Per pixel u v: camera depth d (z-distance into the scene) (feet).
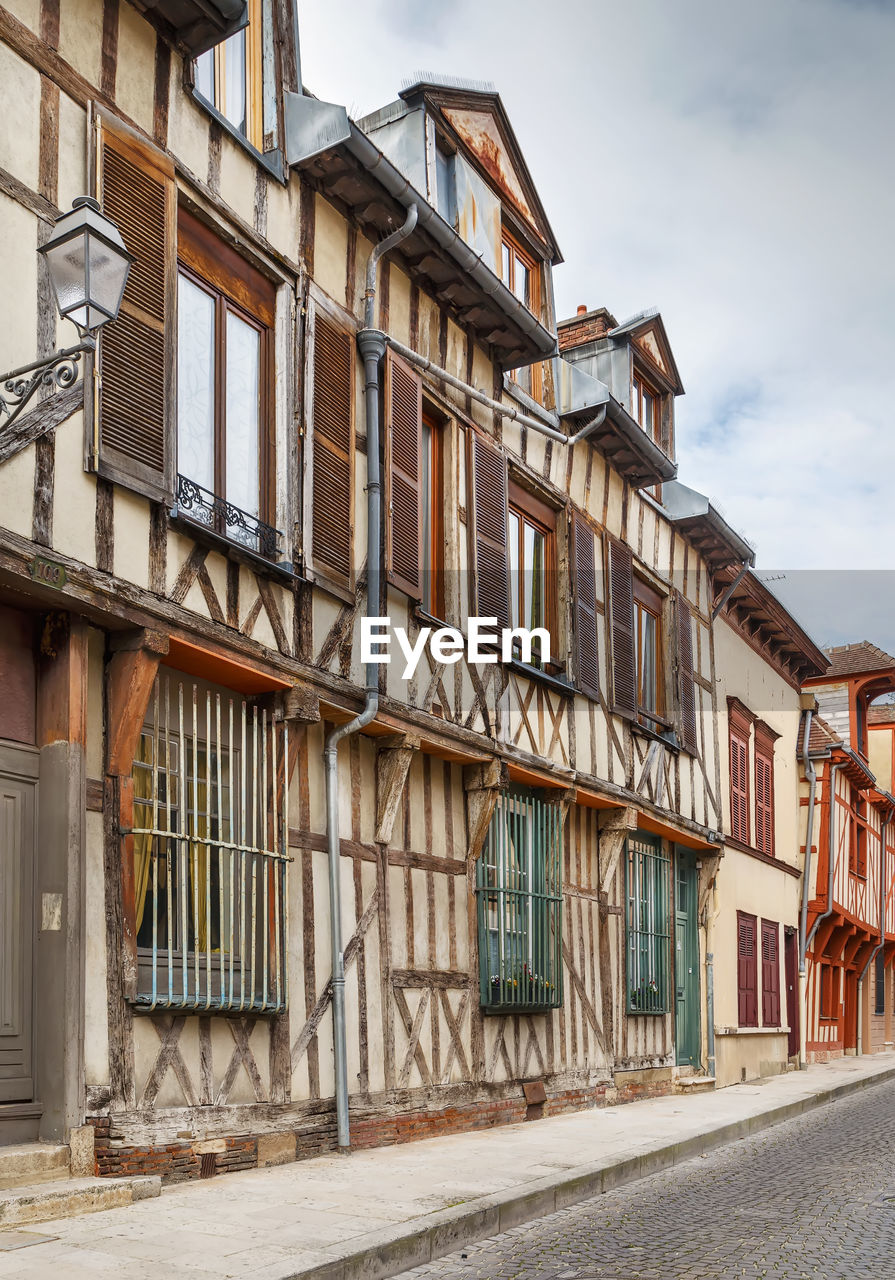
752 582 59.77
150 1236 18.21
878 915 90.02
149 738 23.70
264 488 26.99
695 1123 36.14
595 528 44.04
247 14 25.34
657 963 48.19
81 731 21.47
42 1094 20.63
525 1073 36.50
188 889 24.14
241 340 26.73
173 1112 22.65
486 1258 19.67
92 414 21.39
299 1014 26.66
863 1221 22.44
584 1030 40.86
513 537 38.96
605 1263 19.02
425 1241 19.44
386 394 30.83
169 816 22.98
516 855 37.52
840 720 90.02
